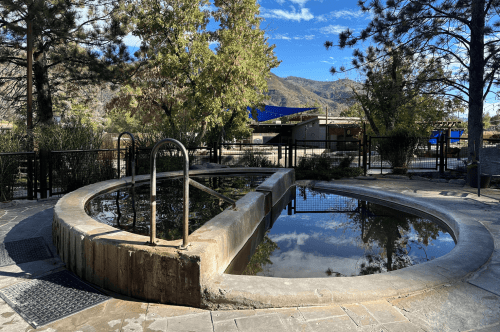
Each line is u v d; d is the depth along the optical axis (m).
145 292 2.72
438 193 8.04
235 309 2.56
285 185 8.95
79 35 14.87
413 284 2.86
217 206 5.43
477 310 2.53
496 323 2.35
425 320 2.38
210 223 3.83
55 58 15.04
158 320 2.38
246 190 7.25
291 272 3.54
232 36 21.08
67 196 5.07
